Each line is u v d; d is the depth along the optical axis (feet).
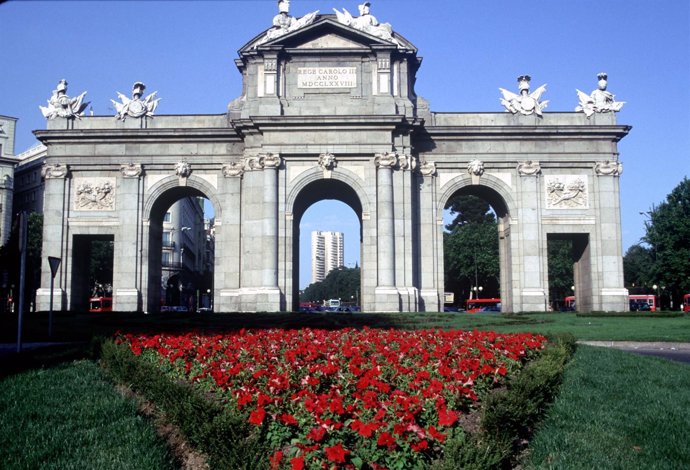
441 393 50.29
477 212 410.31
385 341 85.71
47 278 185.98
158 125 191.83
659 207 278.26
